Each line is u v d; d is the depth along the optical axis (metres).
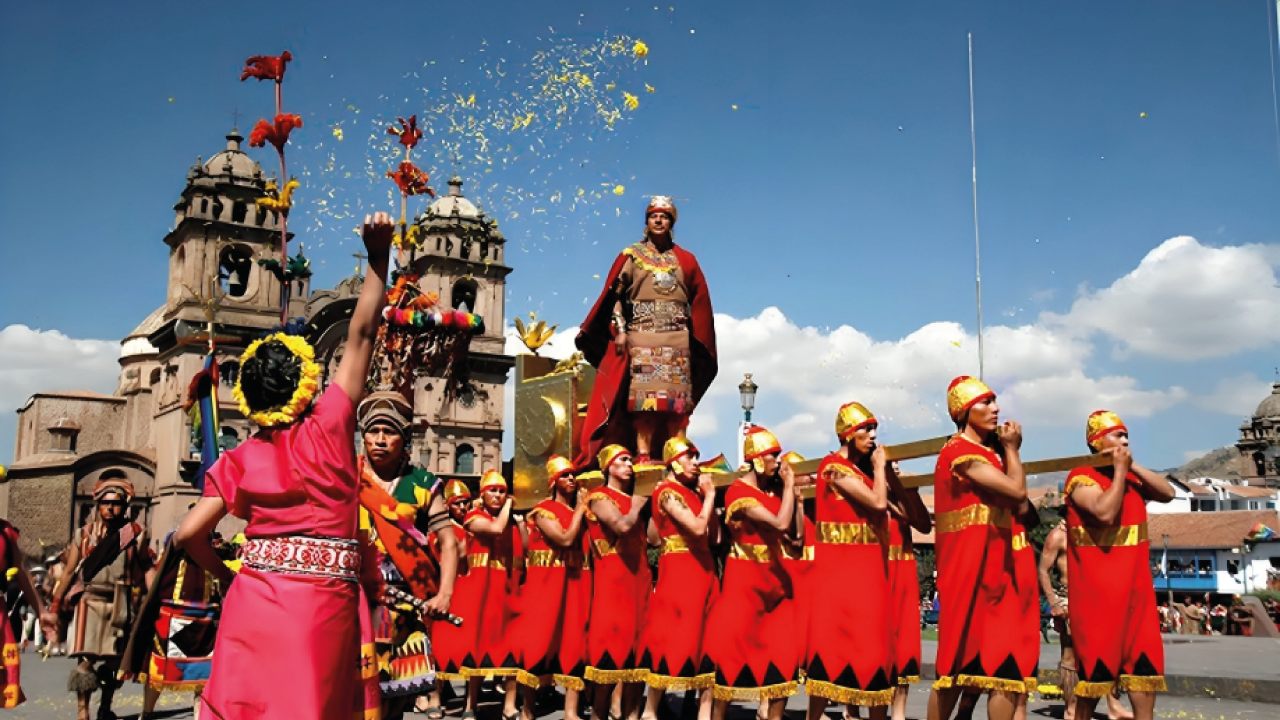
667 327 10.77
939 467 7.22
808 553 8.77
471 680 10.66
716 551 9.73
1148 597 7.40
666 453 9.02
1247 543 59.81
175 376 60.75
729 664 8.28
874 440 7.55
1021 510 7.27
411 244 10.02
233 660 4.16
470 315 9.80
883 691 7.28
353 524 4.43
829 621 7.46
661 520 9.01
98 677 10.06
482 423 64.44
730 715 10.64
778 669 8.23
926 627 27.20
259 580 4.23
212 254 60.38
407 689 7.38
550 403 11.88
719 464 10.90
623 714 9.56
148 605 7.86
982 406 7.10
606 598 9.32
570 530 9.69
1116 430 7.39
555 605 10.03
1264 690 11.90
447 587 6.25
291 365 4.42
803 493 8.84
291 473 4.30
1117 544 7.41
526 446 12.16
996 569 6.91
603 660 9.23
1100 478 7.42
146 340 71.31
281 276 6.40
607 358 10.88
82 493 62.16
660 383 10.64
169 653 8.98
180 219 63.12
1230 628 26.72
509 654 10.42
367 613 5.70
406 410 5.96
